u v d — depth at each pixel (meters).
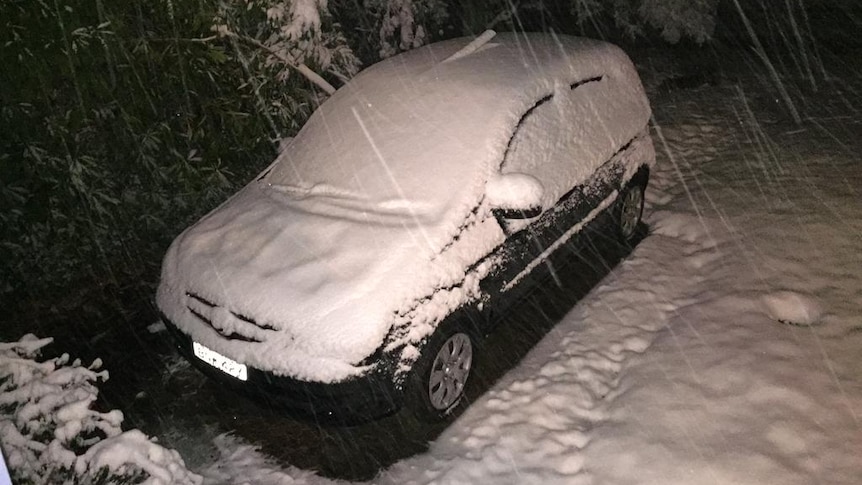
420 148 3.84
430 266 3.35
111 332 4.72
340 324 3.09
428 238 3.40
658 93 9.04
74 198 5.02
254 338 3.25
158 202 5.54
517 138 3.94
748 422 3.30
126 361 4.38
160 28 5.06
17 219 4.75
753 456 3.10
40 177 4.76
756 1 13.39
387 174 3.79
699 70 10.02
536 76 4.16
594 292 4.62
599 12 11.74
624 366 3.85
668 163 6.81
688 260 4.96
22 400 2.86
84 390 2.97
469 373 3.72
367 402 3.12
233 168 5.87
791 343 3.87
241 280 3.41
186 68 5.21
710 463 3.08
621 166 4.83
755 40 11.48
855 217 5.36
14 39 4.23
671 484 3.00
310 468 3.34
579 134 4.38
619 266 4.93
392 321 3.15
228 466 3.40
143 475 2.73
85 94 4.76
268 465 3.39
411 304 3.24
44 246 4.95
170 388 4.07
